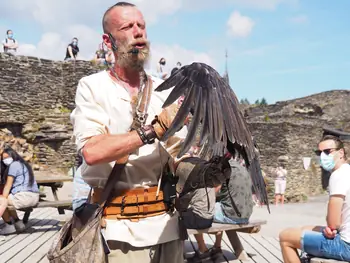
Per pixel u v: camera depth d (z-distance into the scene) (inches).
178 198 87.9
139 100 84.7
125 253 82.3
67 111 918.4
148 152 83.7
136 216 82.6
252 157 72.4
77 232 80.9
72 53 947.3
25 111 859.4
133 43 83.9
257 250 250.4
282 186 756.6
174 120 68.2
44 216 354.3
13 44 879.1
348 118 1301.7
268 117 1128.8
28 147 832.9
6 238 267.6
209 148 70.3
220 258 227.0
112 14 85.1
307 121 1026.1
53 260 78.4
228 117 70.4
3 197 266.2
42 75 897.5
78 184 105.3
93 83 84.1
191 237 280.4
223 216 209.8
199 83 70.9
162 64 861.8
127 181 82.9
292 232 162.2
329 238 152.6
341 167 157.6
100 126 81.3
